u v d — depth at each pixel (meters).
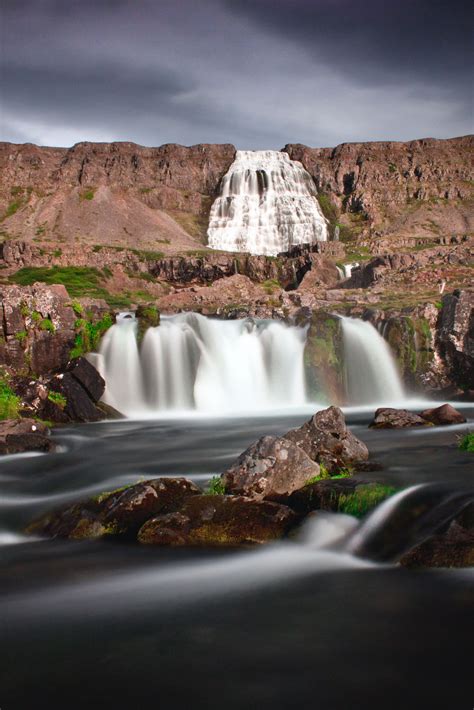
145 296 67.44
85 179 129.75
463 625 6.50
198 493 10.96
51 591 7.88
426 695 5.35
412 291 46.56
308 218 121.06
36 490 13.57
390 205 125.50
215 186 134.38
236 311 37.72
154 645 6.37
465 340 32.25
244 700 5.36
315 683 5.58
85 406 25.31
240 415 27.53
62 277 67.88
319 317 32.59
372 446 15.56
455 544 8.16
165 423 24.64
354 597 7.34
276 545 9.39
